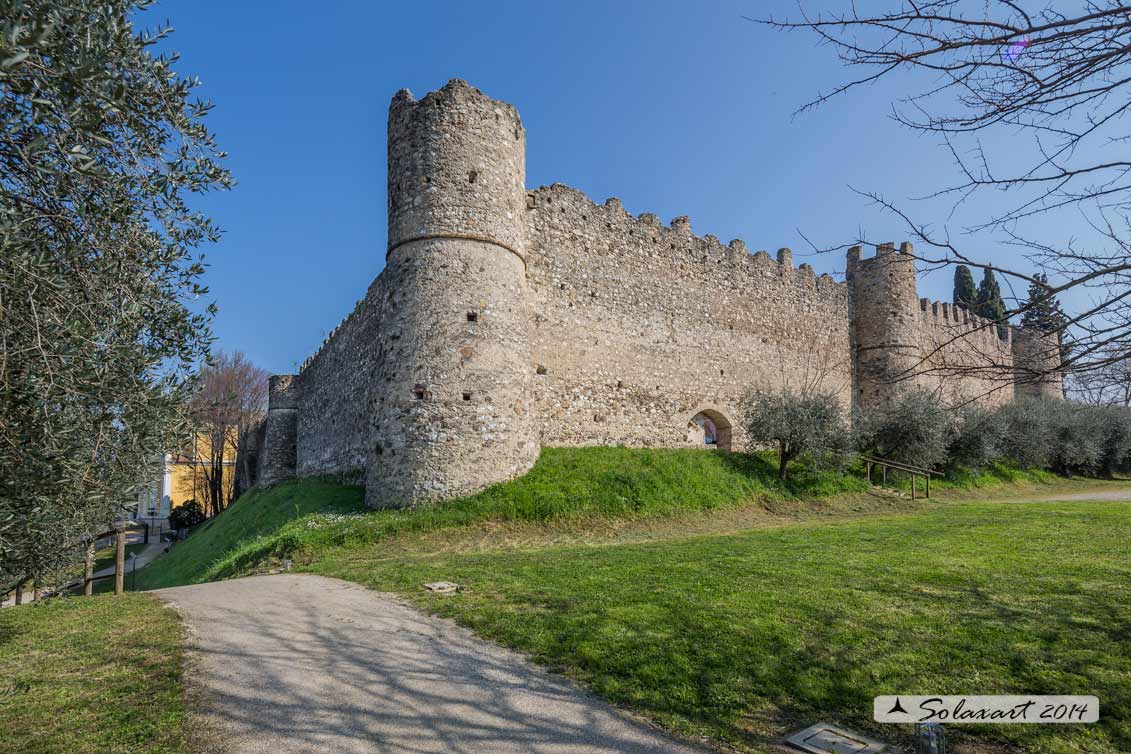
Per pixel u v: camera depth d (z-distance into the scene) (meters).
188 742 4.38
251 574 13.30
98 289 4.36
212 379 43.62
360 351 26.84
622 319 23.61
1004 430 28.33
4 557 4.43
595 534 15.50
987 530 13.55
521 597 8.27
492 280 17.95
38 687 5.46
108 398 4.39
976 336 33.31
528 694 5.20
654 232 25.34
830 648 5.97
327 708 4.96
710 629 6.50
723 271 27.52
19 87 3.50
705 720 4.67
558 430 21.14
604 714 4.80
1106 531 13.03
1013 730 4.50
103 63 3.73
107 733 4.50
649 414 23.80
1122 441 34.09
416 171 18.14
